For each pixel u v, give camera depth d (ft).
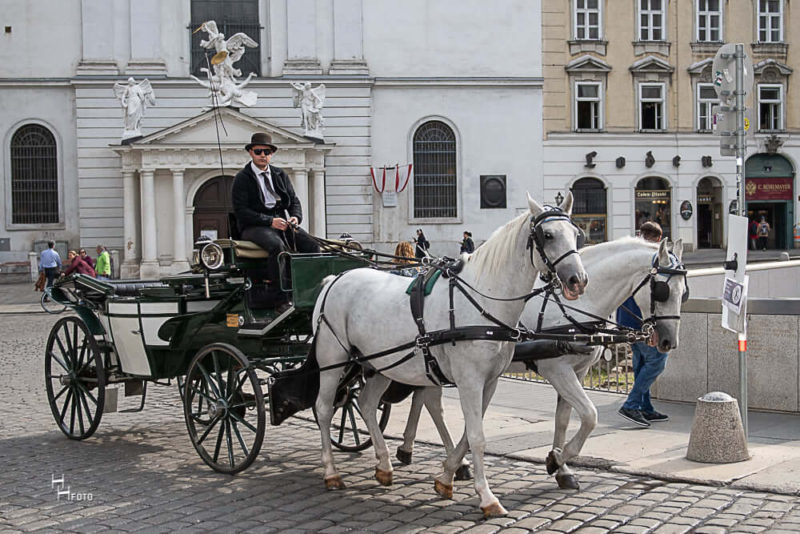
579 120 140.46
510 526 21.71
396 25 136.77
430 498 24.66
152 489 26.27
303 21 134.51
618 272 26.81
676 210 141.38
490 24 138.31
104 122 129.08
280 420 27.55
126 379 34.30
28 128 130.72
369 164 135.64
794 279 63.26
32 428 36.58
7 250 130.11
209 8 133.39
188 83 130.52
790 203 145.38
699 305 37.29
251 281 30.50
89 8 129.59
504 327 22.81
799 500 23.18
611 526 21.40
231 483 26.86
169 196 121.39
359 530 21.80
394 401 28.48
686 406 37.45
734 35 142.92
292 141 122.62
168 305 30.99
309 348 30.35
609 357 32.53
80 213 128.88
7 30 129.59
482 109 138.51
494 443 31.04
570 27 139.03
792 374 34.86
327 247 30.53
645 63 139.85
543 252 21.65
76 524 22.89
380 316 25.13
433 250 137.49
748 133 37.99
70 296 35.40
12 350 63.36
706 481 25.05
